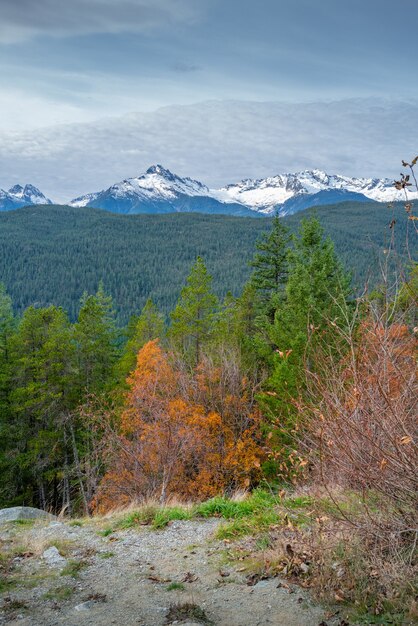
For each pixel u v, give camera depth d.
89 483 22.52
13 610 5.28
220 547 6.96
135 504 10.25
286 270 31.47
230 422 21.89
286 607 4.92
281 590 5.27
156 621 4.89
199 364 24.81
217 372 23.41
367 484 5.08
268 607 4.96
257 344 25.19
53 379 28.89
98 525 8.70
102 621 4.96
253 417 21.08
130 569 6.46
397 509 5.14
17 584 6.02
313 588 5.16
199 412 21.44
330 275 22.72
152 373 23.33
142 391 22.20
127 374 31.44
